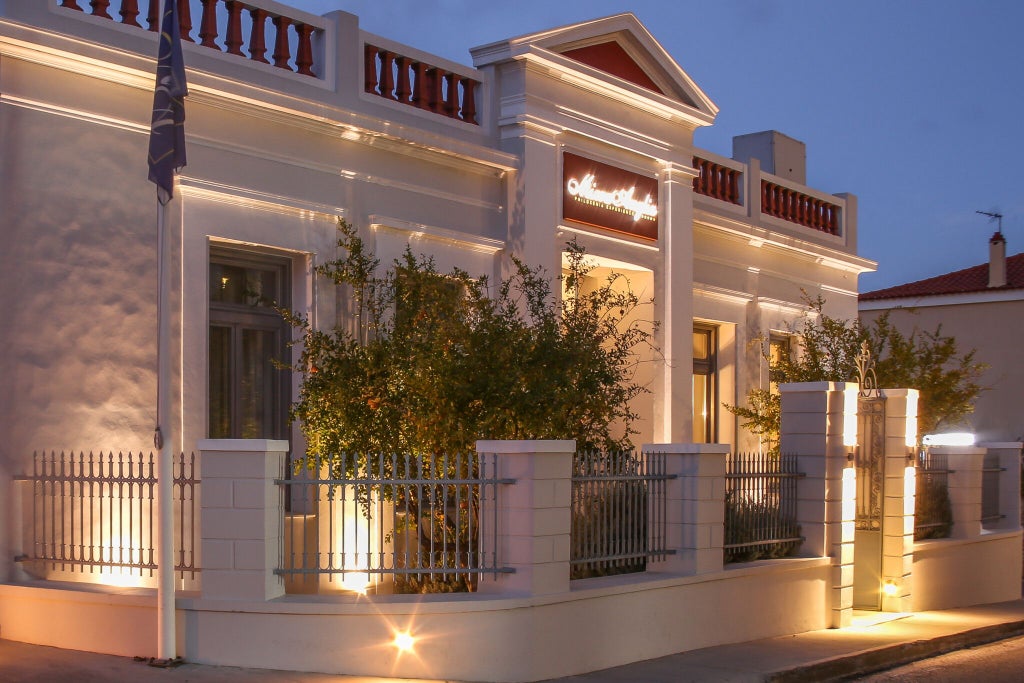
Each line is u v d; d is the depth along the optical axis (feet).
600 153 54.08
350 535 39.37
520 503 32.27
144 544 36.55
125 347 36.73
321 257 42.75
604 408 38.99
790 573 42.88
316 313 42.34
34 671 29.71
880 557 49.55
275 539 31.19
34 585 33.17
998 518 61.21
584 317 41.14
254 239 40.57
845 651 38.63
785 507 44.78
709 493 38.68
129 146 37.17
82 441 35.47
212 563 30.76
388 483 31.86
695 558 37.93
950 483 56.75
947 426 64.28
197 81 38.27
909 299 108.58
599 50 54.49
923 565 51.93
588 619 33.71
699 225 62.39
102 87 36.52
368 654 30.53
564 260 53.36
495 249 49.44
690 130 59.98
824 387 45.16
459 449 36.52
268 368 42.01
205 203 39.17
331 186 43.34
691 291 59.21
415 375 36.65
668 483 38.50
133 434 36.73
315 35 43.83
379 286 43.73
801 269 72.90
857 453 50.16
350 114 43.21
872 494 49.85
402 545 39.60
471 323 37.88
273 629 30.45
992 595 58.13
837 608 44.96
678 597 37.27
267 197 40.75
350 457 38.22
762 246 68.49
